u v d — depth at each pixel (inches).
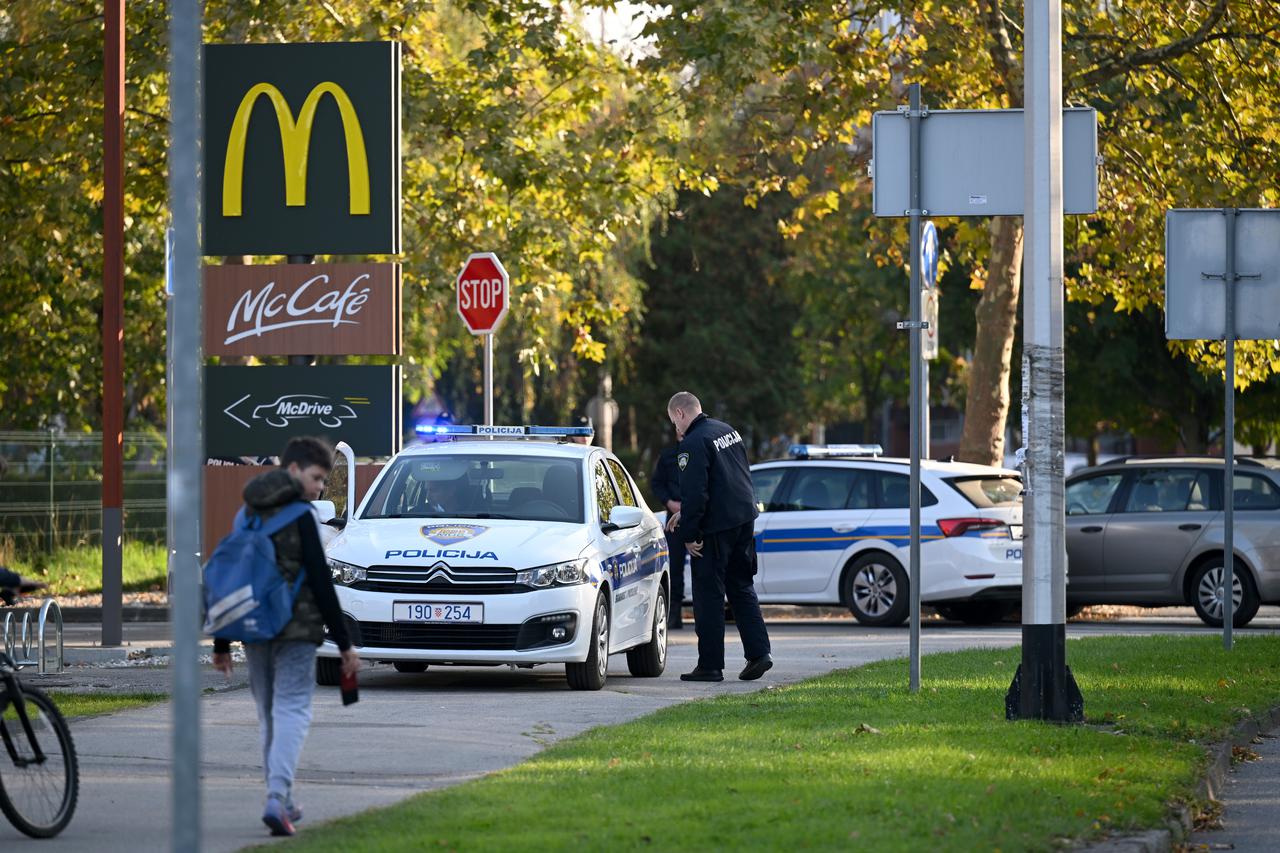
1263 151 2082.9
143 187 2290.8
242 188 1545.3
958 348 3171.8
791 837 610.5
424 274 2495.1
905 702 993.5
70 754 681.0
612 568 1184.2
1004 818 658.2
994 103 2181.3
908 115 1011.9
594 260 2598.4
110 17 1402.6
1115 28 2126.0
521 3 2228.1
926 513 1736.0
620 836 610.9
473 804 677.9
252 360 2743.6
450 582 1116.5
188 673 436.1
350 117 1535.4
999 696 1017.5
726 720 930.1
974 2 2073.1
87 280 2851.9
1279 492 1739.7
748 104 2284.7
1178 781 775.7
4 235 2268.7
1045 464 930.1
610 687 1181.1
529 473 1237.1
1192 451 2984.7
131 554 2532.0
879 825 634.2
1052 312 929.5
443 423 1381.6
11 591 675.4
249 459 1558.8
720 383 4362.7
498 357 3570.4
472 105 2262.6
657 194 2549.2
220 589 662.5
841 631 1708.9
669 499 1590.8
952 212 1011.3
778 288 4347.9
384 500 1228.5
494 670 1310.3
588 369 4067.4
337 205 1539.1
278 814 645.3
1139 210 2106.3
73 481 2475.4
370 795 737.6
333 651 1138.7
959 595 1716.3
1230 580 1323.8
